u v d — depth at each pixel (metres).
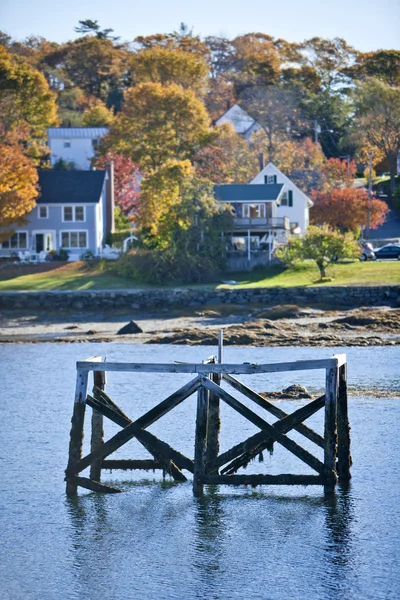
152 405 99.69
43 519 63.75
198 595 51.91
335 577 53.72
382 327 177.75
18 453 79.88
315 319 199.12
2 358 150.38
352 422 87.75
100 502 66.94
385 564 55.25
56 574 55.16
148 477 72.56
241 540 59.41
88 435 86.25
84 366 66.81
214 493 68.81
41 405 102.38
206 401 65.81
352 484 68.81
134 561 56.72
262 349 154.00
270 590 52.41
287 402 98.06
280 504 65.94
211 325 197.62
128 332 187.38
